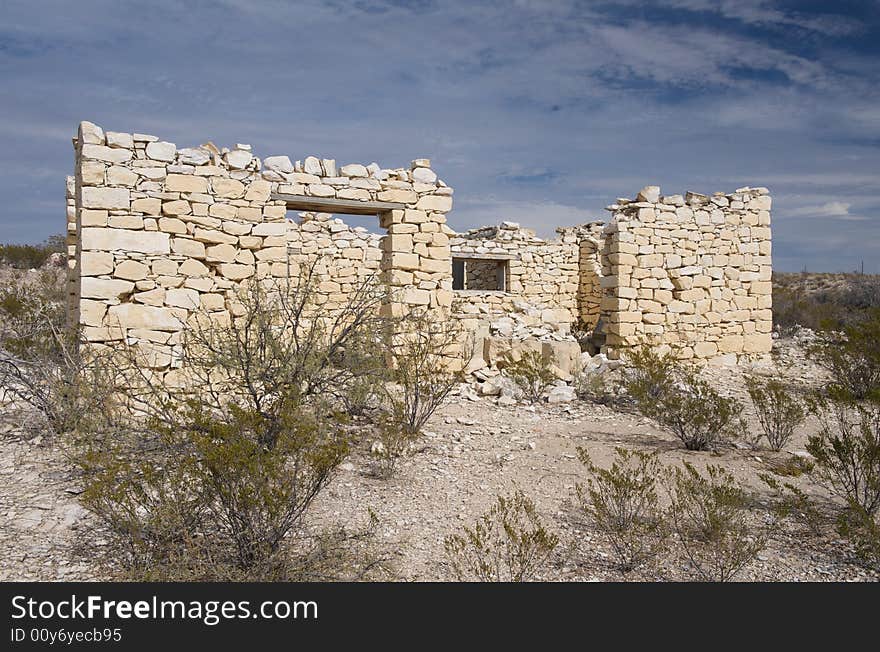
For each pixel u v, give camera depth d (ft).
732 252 49.21
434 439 27.61
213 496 15.81
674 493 21.49
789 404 27.55
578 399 36.78
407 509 19.77
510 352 41.06
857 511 17.40
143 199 30.01
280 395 20.98
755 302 49.75
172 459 18.08
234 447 15.39
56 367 26.32
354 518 18.78
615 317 46.01
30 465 21.22
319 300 56.80
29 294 50.75
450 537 17.85
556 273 68.44
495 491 21.63
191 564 14.90
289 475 16.65
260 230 32.76
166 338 30.09
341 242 58.44
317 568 15.31
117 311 29.32
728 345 48.67
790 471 23.41
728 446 27.63
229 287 31.83
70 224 38.06
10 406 27.25
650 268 46.55
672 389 35.19
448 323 37.58
